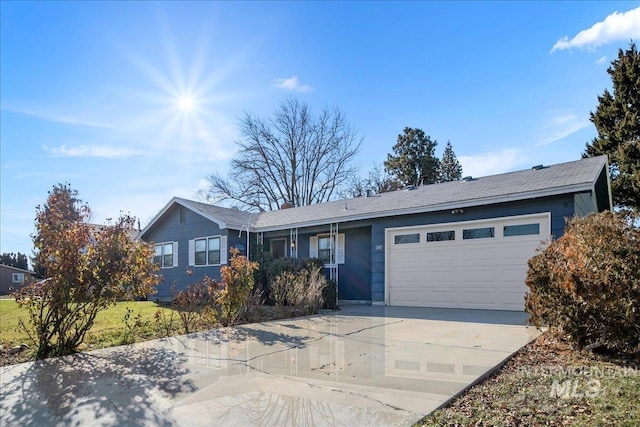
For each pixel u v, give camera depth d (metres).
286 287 10.23
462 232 10.62
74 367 5.01
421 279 11.31
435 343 6.03
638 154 20.70
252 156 29.38
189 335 7.04
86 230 5.92
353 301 13.49
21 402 3.81
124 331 7.36
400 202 12.54
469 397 3.79
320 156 30.56
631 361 4.93
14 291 5.66
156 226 17.56
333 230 13.82
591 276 4.99
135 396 3.97
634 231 4.96
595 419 3.12
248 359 5.36
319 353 5.64
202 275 15.41
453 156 37.62
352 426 3.17
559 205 9.10
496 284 9.97
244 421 3.33
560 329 5.63
